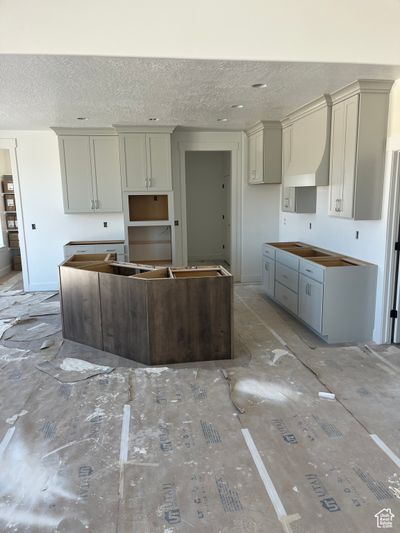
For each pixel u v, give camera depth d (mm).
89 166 6066
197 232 8609
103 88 3695
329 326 4094
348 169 3982
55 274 6574
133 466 2311
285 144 5676
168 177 6004
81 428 2686
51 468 2299
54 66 3053
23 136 6145
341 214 4176
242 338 4328
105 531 1879
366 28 3096
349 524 1900
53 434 2621
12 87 3633
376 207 3959
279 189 6766
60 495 2098
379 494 2086
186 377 3404
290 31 3016
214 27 2926
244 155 6578
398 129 3674
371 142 3814
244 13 2947
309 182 4629
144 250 6738
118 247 6125
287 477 2213
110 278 3779
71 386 3266
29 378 3416
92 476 2234
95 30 2818
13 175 6234
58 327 4715
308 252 5250
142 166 5922
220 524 1910
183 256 6801
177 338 3656
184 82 3545
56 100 4145
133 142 5844
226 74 3346
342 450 2438
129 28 2846
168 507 2016
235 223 6809
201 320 3668
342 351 3947
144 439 2561
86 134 5973
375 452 2418
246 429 2658
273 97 4211
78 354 3914
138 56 2881
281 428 2664
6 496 2092
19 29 2764
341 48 3090
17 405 2984
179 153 6453
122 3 2818
